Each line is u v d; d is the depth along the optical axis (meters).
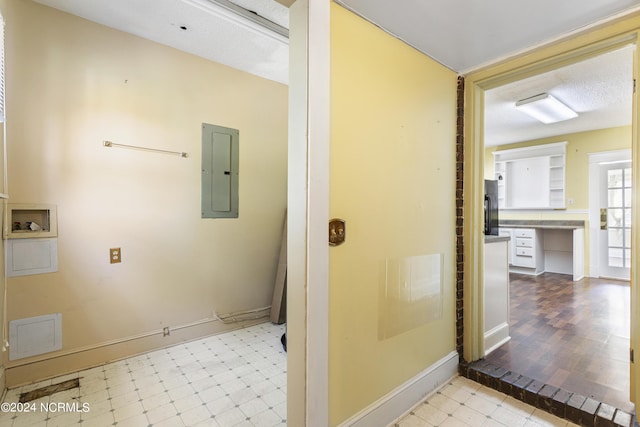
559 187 5.16
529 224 5.44
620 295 3.81
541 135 5.11
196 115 2.64
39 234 1.99
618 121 4.29
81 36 2.12
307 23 1.25
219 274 2.80
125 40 2.29
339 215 1.40
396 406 1.63
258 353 2.40
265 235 3.11
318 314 1.29
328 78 1.31
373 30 1.54
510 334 2.60
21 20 1.92
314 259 1.27
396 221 1.66
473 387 1.91
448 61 1.92
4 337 1.85
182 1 1.96
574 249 4.66
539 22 1.54
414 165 1.76
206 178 2.71
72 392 1.87
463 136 2.07
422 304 1.81
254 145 3.01
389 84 1.61
